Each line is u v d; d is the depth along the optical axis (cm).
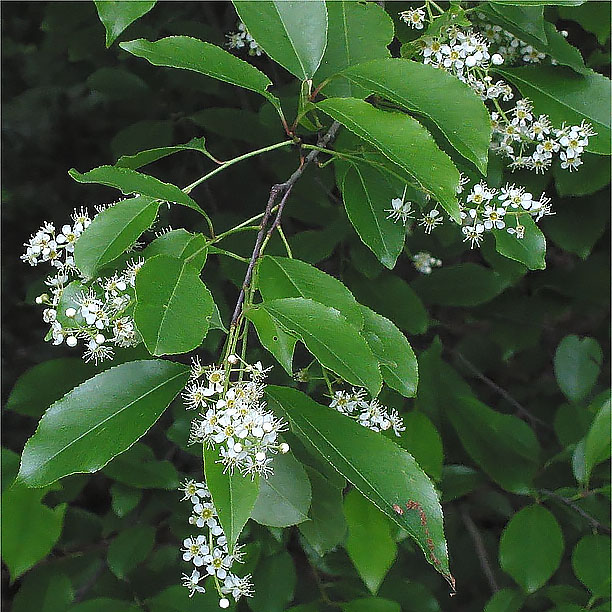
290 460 65
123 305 64
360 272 83
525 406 101
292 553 83
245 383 61
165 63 65
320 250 83
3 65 112
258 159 99
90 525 80
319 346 59
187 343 57
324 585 76
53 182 114
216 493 59
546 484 80
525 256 71
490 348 98
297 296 62
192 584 70
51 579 76
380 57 69
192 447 77
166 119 98
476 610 88
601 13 80
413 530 61
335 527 68
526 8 70
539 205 71
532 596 76
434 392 80
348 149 72
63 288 66
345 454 62
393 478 61
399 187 72
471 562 89
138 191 62
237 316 62
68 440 61
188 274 59
